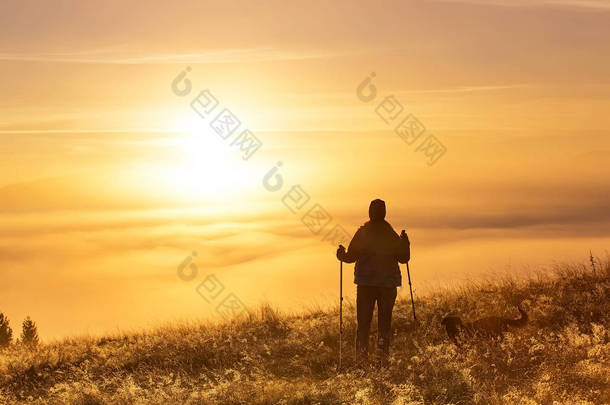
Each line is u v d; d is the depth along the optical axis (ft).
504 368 25.39
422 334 33.91
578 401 20.42
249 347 37.45
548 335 29.55
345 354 32.78
